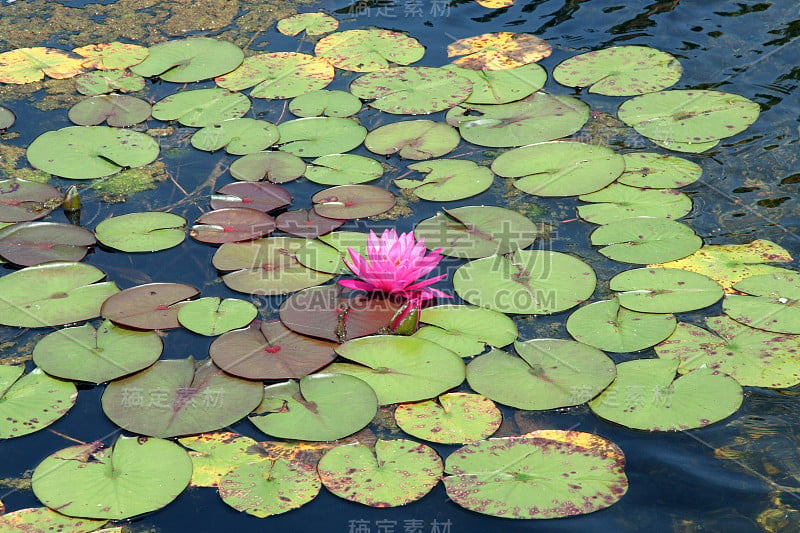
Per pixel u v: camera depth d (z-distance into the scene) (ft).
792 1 12.82
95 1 13.48
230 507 5.59
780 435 6.09
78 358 6.86
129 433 6.19
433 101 10.71
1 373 6.75
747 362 6.76
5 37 12.25
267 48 12.07
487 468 5.89
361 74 11.40
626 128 10.13
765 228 8.45
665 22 12.45
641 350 6.97
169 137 10.07
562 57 11.69
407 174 9.41
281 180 9.25
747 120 10.12
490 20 12.84
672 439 6.11
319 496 5.67
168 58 11.75
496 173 9.43
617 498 5.62
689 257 8.04
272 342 7.03
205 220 8.58
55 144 9.82
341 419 6.31
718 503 5.56
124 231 8.43
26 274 7.81
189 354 6.96
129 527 5.43
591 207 8.84
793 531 5.32
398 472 5.86
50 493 5.69
